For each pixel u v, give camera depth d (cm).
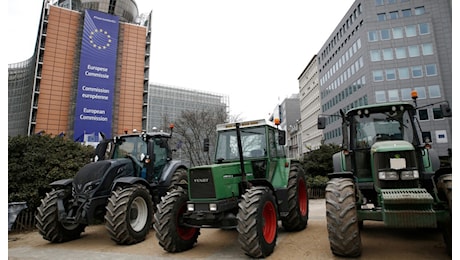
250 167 646
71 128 4197
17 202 895
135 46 5000
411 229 662
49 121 4162
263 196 532
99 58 4459
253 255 499
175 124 2755
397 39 3906
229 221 538
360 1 4200
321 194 1802
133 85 4844
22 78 4919
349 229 445
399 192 428
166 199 593
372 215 452
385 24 3991
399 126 574
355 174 579
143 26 5178
